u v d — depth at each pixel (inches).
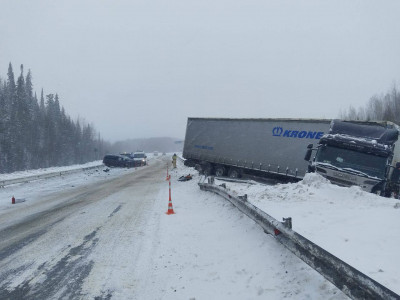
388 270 186.7
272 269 216.2
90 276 239.1
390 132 537.0
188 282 222.4
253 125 857.5
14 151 2864.2
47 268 257.3
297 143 754.2
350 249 224.2
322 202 394.3
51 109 3909.9
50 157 3577.8
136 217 442.0
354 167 518.3
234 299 191.9
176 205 520.4
